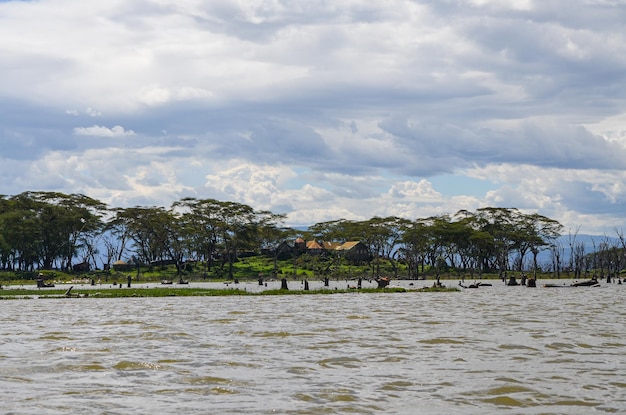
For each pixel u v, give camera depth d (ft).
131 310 175.94
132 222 631.15
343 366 75.61
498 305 193.88
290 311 167.84
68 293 260.62
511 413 53.52
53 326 126.21
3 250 568.41
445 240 647.56
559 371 72.18
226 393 61.00
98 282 475.72
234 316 150.51
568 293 289.33
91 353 86.22
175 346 93.40
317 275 622.54
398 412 53.88
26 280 511.40
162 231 640.58
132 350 89.20
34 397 59.21
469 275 647.97
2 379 67.82
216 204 652.07
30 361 79.15
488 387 63.57
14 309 184.14
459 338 101.71
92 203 637.30
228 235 647.97
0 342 98.84
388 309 175.01
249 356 83.30
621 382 66.03
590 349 89.04
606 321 132.67
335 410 54.44
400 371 72.28
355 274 628.69
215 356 83.30
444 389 62.75
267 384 65.16
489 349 89.20
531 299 232.32
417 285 422.41
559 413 53.57
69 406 55.67
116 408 55.01
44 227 603.26
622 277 604.08
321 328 118.93
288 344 95.35
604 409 54.90
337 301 221.87
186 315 154.30
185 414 52.95
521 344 94.17
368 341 98.53
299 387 63.67
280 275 624.18
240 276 620.08
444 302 212.64
